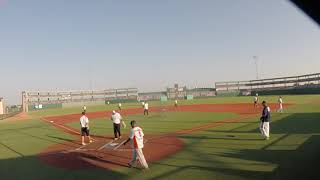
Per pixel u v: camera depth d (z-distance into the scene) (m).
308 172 11.48
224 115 38.25
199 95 115.62
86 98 117.62
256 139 19.08
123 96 124.06
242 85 118.00
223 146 17.55
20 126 43.44
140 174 12.93
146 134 24.97
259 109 44.53
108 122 39.00
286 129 22.45
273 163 13.10
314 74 95.81
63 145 22.42
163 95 119.50
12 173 14.62
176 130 26.41
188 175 12.23
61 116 57.75
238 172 12.13
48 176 13.66
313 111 35.62
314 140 17.50
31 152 20.22
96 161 15.91
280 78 108.44
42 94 105.25
